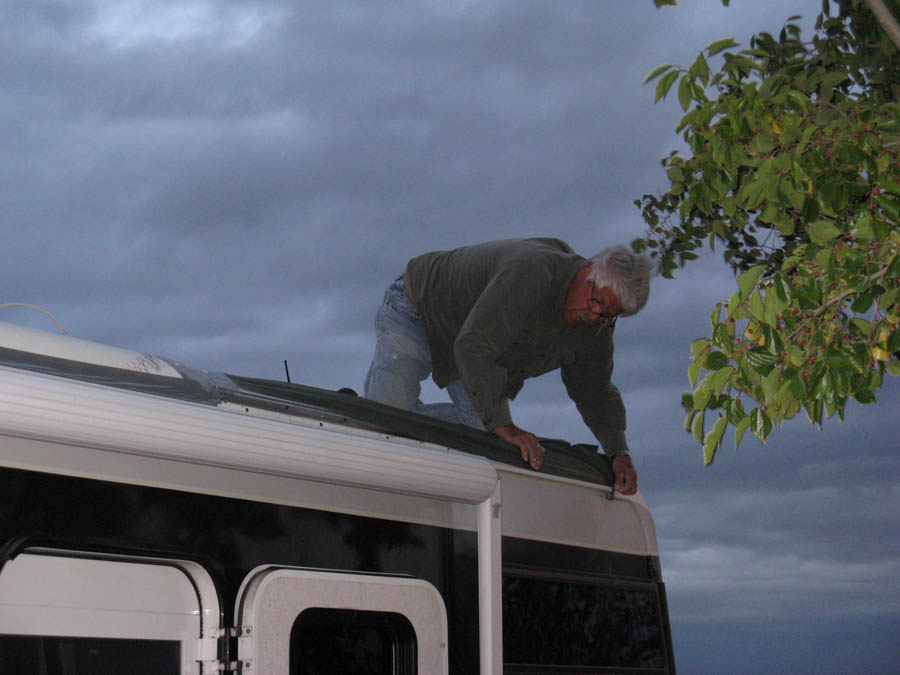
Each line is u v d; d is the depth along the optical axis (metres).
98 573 1.86
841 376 3.26
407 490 2.35
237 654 1.97
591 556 2.91
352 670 2.20
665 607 3.12
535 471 2.81
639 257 3.67
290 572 2.07
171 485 1.95
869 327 3.41
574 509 2.90
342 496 2.24
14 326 1.97
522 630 2.59
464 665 2.40
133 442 1.86
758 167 3.69
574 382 4.05
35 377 1.77
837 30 3.97
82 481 1.82
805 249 3.34
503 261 3.66
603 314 3.65
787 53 3.97
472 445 2.64
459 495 2.46
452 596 2.42
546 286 3.60
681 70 3.70
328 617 2.13
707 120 3.72
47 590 1.79
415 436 2.50
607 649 2.86
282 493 2.13
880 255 3.28
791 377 3.34
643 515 3.16
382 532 2.31
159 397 1.96
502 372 3.42
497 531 2.56
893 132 3.33
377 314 4.11
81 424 1.79
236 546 2.02
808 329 3.39
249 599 2.00
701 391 3.37
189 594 1.98
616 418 4.06
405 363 3.98
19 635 1.75
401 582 2.29
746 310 3.34
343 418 2.38
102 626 1.85
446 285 3.89
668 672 3.05
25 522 1.73
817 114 3.56
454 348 3.46
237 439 2.01
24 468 1.75
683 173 3.94
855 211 3.56
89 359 2.02
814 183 3.58
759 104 3.60
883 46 3.81
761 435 3.38
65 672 1.79
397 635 2.29
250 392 2.25
